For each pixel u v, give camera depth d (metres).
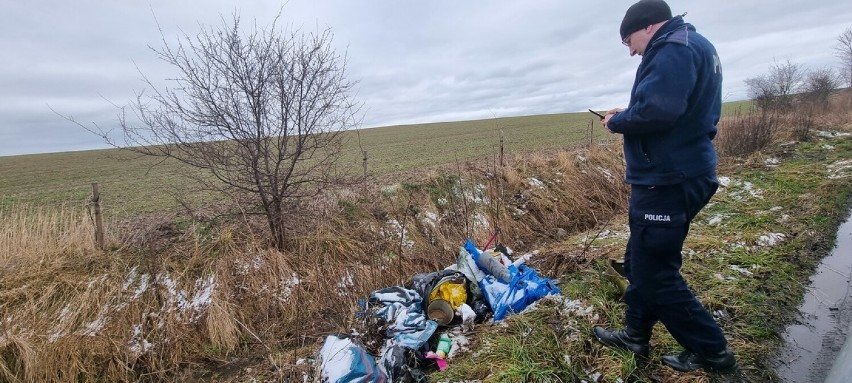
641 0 2.23
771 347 2.87
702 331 2.32
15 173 24.19
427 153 21.80
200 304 5.46
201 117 5.66
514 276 3.98
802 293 3.57
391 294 4.50
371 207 7.50
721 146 10.95
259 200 6.62
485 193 8.30
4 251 5.75
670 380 2.55
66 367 4.61
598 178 9.15
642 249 2.29
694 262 4.19
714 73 2.12
